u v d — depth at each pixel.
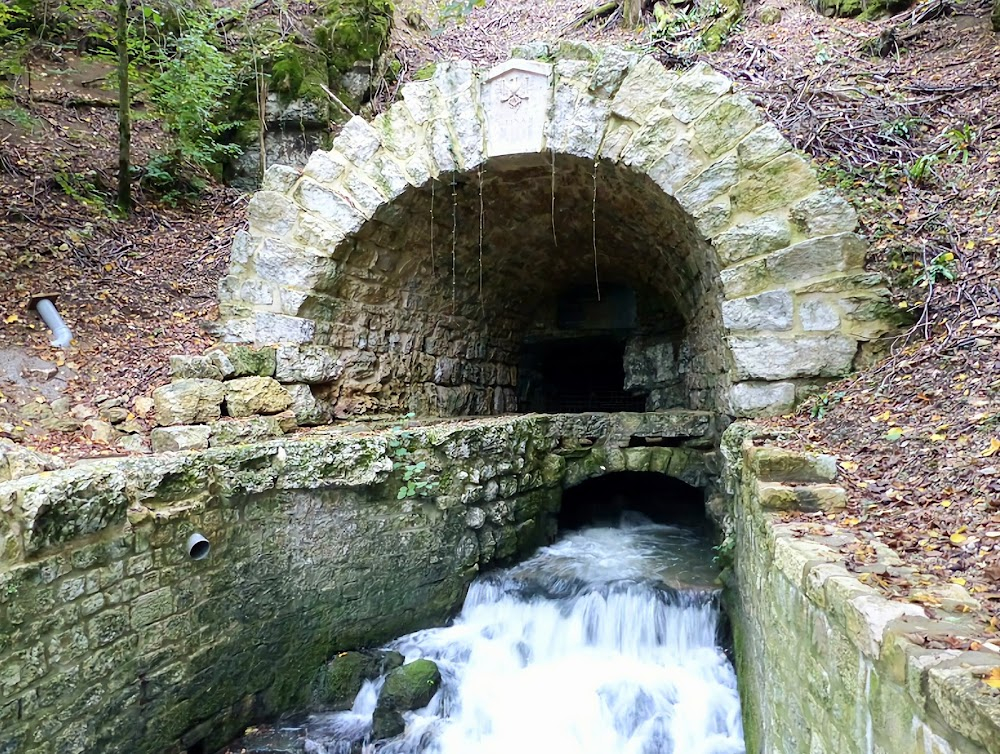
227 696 4.16
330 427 5.82
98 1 8.48
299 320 5.88
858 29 8.93
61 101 8.70
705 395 7.04
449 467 5.23
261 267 5.98
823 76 7.68
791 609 2.43
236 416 5.18
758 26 9.70
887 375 4.45
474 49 11.56
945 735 1.31
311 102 8.60
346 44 9.39
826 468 3.31
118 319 5.89
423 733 4.39
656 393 8.68
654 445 6.56
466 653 5.00
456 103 5.86
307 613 4.59
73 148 8.05
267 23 9.30
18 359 4.99
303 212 5.99
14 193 6.93
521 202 6.77
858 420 4.02
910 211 5.56
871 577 1.98
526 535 6.07
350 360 6.29
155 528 3.70
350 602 4.80
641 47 9.40
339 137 6.08
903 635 1.54
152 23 9.19
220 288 6.08
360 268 6.27
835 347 4.92
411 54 10.78
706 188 5.29
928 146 6.27
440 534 5.24
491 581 5.56
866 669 1.70
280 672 4.47
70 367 5.12
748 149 5.20
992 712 1.15
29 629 3.05
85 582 3.32
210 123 8.34
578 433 6.57
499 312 8.55
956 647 1.47
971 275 4.72
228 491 4.07
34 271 6.07
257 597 4.30
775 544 2.62
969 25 8.09
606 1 11.81
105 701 3.43
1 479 3.39
